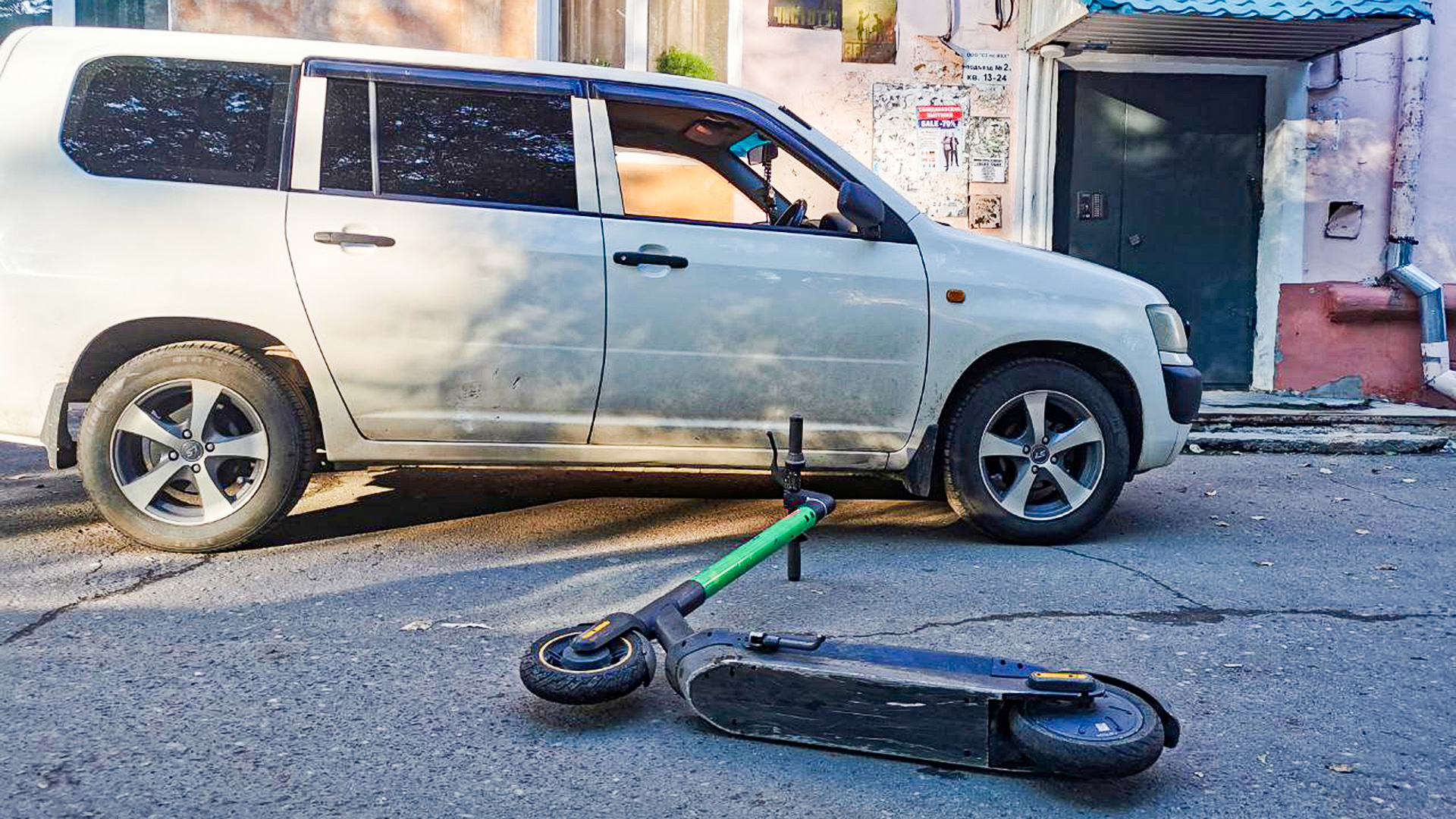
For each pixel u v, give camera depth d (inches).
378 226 169.8
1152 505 234.2
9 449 266.7
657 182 195.5
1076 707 98.4
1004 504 190.1
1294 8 302.0
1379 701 121.4
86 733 105.7
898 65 347.6
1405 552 194.4
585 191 178.2
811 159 188.2
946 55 348.5
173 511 173.8
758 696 105.5
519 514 210.4
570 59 346.6
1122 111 362.3
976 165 351.9
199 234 165.3
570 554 179.8
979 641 137.6
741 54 342.3
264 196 168.1
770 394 181.2
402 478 244.8
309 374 169.2
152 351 168.9
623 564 173.8
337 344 169.0
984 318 185.0
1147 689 123.0
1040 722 96.4
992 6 347.6
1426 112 363.9
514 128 177.8
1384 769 104.3
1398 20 306.0
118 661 125.6
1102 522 215.2
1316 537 205.6
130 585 156.6
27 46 169.2
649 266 176.7
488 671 125.5
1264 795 98.3
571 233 175.3
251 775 97.9
